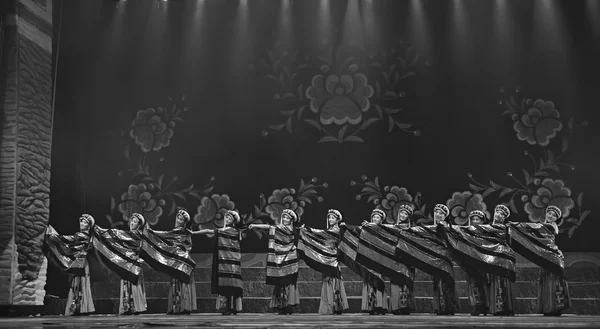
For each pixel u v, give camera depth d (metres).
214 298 9.02
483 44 9.35
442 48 9.38
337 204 9.10
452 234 7.82
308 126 9.33
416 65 9.38
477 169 9.07
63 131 9.41
